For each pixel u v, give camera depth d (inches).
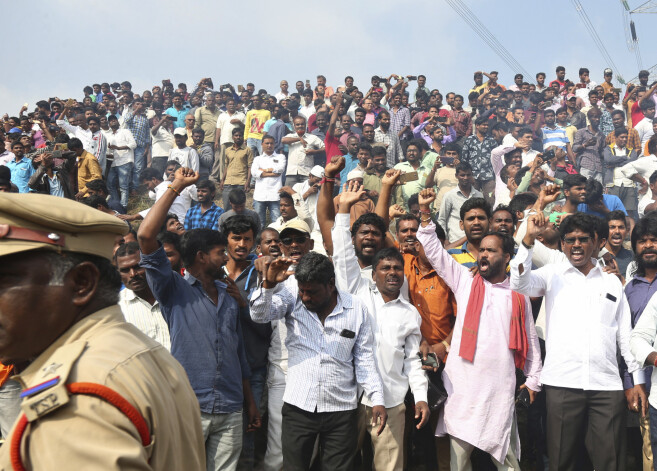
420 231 160.6
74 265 49.4
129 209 449.4
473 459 176.2
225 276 144.3
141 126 486.3
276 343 154.3
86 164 343.3
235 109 512.4
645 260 166.6
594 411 151.6
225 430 132.9
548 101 491.2
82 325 49.6
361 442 150.0
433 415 161.0
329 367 138.1
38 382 44.1
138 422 45.1
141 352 50.1
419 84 545.6
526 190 338.3
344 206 161.5
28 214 46.7
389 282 152.6
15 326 47.9
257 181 402.9
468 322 153.8
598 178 430.0
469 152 395.2
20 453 43.0
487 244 157.8
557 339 155.0
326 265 137.1
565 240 160.1
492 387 150.0
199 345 130.5
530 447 183.8
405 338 154.6
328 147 420.5
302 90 599.5
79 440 42.0
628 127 497.7
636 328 151.3
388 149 405.4
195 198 348.8
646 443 155.2
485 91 550.3
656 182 352.5
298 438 136.9
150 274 124.5
